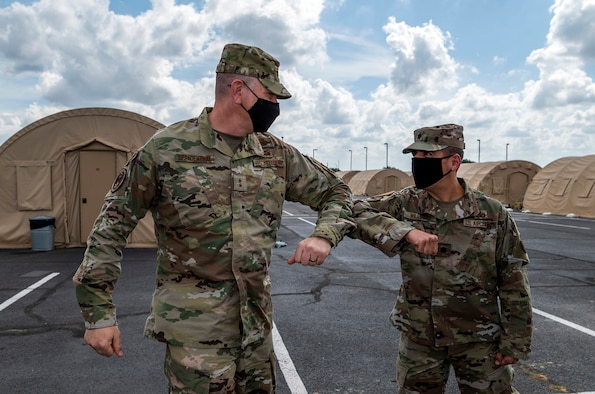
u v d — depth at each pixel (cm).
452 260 233
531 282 771
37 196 1106
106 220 186
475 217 232
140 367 411
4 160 1098
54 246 1113
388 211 247
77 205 1127
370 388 370
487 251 232
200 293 191
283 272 835
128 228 192
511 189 2694
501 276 234
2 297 659
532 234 1444
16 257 988
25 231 1106
